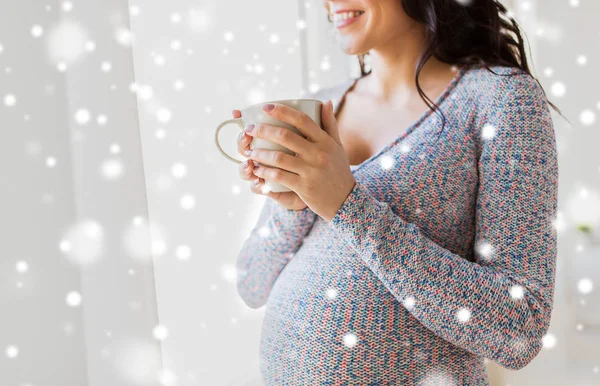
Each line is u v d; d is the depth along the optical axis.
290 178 0.58
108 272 0.89
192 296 1.05
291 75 1.23
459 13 0.76
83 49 0.87
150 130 0.99
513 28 0.84
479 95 0.69
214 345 1.09
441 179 0.68
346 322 0.66
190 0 1.04
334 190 0.59
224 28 1.10
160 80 1.00
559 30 2.23
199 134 1.06
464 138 0.68
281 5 1.21
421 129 0.71
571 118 2.26
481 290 0.59
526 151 0.63
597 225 2.15
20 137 0.86
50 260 0.89
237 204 1.12
